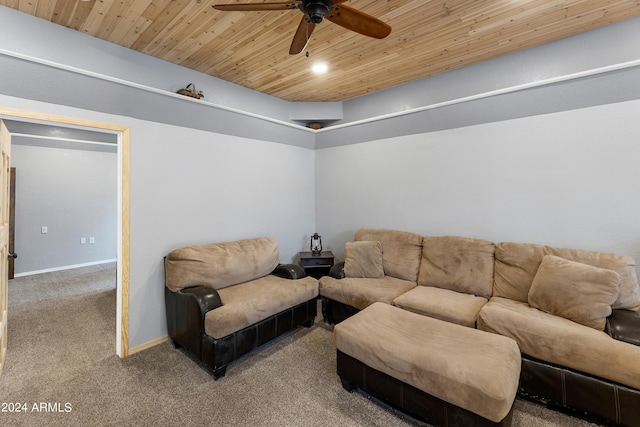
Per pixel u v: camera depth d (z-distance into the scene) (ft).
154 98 8.06
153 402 6.08
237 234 10.99
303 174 13.76
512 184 8.86
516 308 7.06
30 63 5.99
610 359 5.08
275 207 12.48
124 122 7.90
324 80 10.68
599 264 6.92
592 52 7.56
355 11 4.75
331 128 12.75
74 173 17.56
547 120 8.21
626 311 6.19
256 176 11.62
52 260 16.85
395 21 6.95
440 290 8.79
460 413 4.75
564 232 8.07
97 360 7.64
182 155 9.22
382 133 11.59
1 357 6.92
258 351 8.17
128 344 7.97
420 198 10.82
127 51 8.29
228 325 6.87
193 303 7.24
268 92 11.89
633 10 6.68
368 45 8.07
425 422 5.47
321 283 9.96
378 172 11.98
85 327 9.53
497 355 5.12
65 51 7.29
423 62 9.20
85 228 18.08
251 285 9.14
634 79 6.82
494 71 9.01
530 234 8.60
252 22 7.02
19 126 15.11
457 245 9.17
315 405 6.04
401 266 10.10
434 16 6.76
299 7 4.72
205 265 8.44
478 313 6.97
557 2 6.30
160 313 8.70
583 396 5.36
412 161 10.98
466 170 9.72
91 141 17.92
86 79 6.77
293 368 7.35
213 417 5.68
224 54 8.63
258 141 11.64
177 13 6.67
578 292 6.32
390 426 5.48
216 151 10.19
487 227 9.36
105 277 15.46
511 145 8.82
